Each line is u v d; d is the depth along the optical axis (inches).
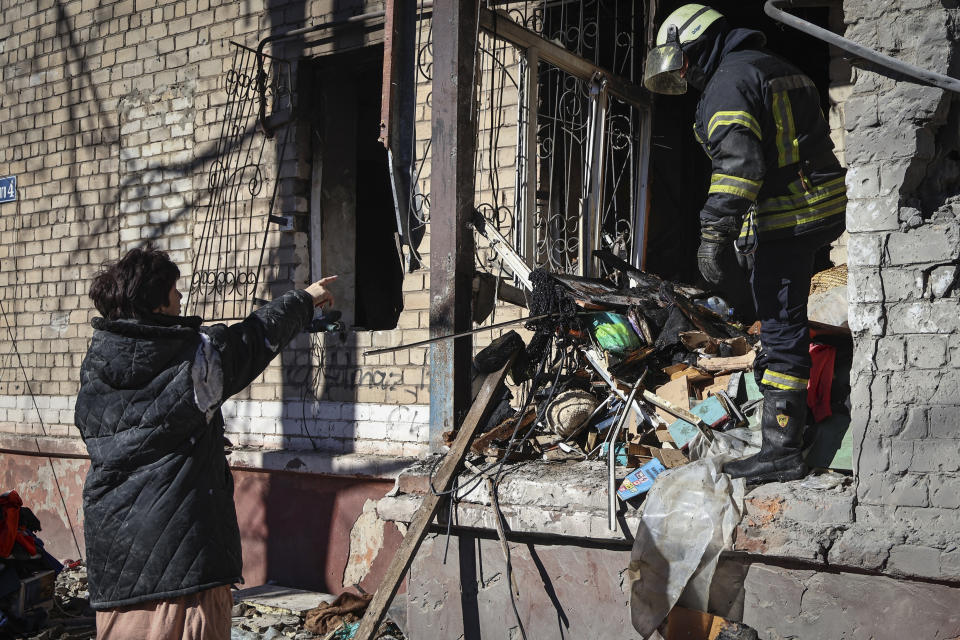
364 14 235.5
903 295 116.9
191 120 276.2
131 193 290.4
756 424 140.3
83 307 301.9
